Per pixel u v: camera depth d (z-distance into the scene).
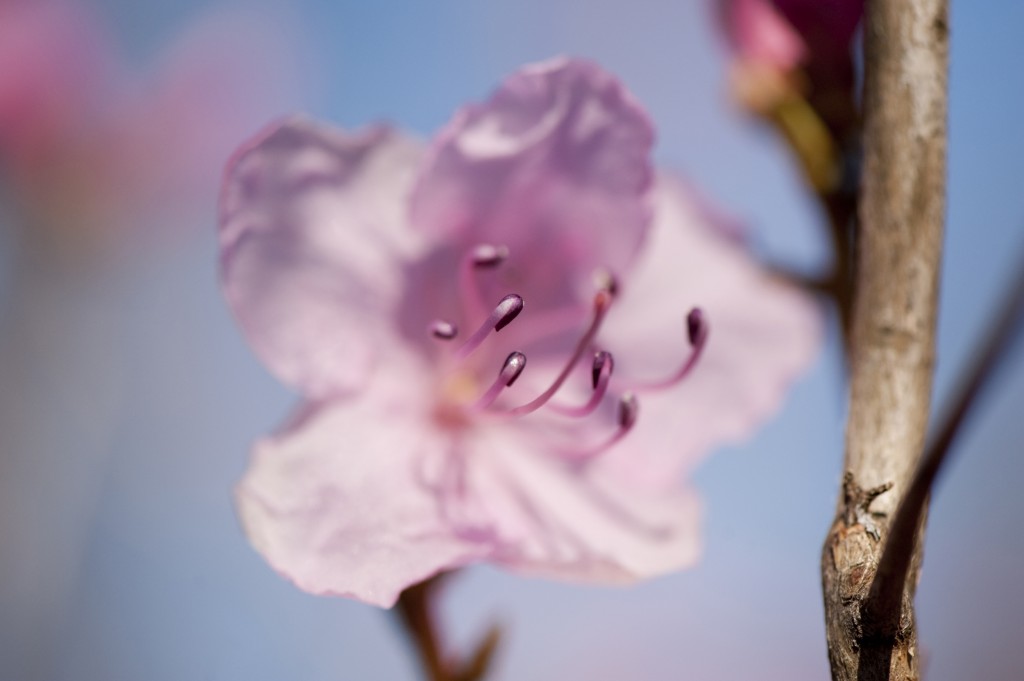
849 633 0.14
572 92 0.17
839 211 0.18
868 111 0.15
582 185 0.17
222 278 0.17
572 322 0.18
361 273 0.17
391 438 0.17
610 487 0.17
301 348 0.17
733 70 0.18
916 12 0.15
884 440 0.15
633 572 0.17
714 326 0.18
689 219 0.18
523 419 0.18
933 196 0.15
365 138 0.17
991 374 0.13
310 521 0.17
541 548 0.17
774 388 0.18
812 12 0.18
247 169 0.17
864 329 0.15
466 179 0.17
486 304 0.18
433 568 0.16
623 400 0.17
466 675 0.17
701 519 0.17
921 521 0.14
